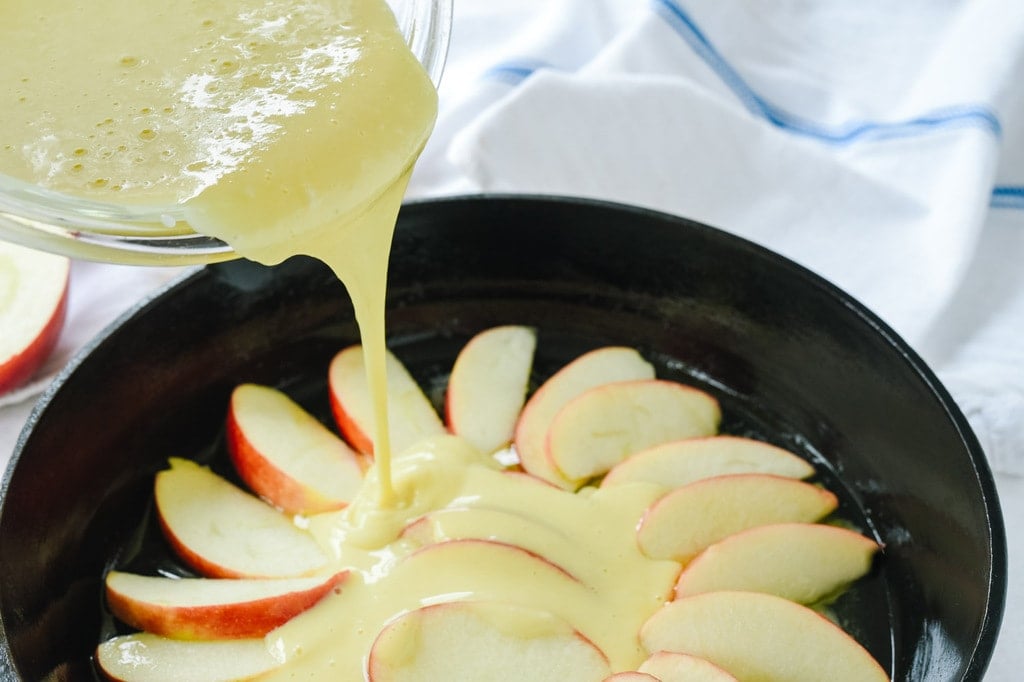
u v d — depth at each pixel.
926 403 0.69
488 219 0.75
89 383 0.70
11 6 0.64
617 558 0.69
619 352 0.76
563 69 0.85
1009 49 0.81
